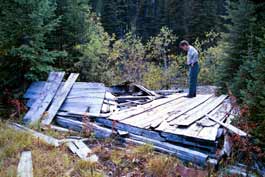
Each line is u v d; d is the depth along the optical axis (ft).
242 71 29.30
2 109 26.63
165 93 38.91
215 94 36.29
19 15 27.27
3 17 27.12
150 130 20.90
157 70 55.01
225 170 17.60
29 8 27.48
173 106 28.40
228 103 29.17
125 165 17.39
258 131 19.60
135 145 19.92
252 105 21.54
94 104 25.88
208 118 23.70
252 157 18.76
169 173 16.63
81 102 26.35
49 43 33.71
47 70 29.43
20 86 29.76
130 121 22.43
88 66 35.86
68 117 24.63
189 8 111.34
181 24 113.60
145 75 53.26
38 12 27.30
